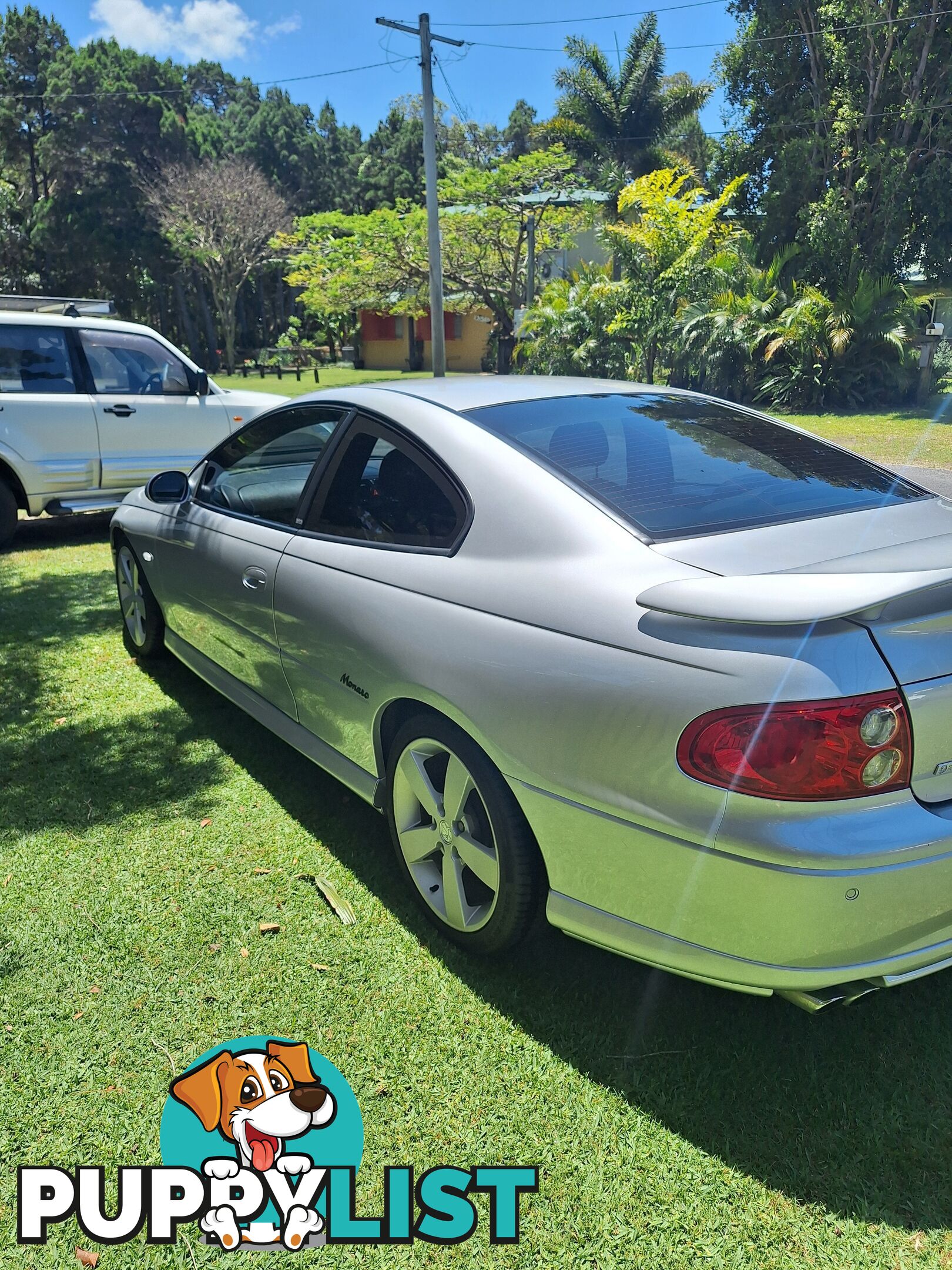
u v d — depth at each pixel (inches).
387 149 2893.7
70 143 1920.5
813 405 731.4
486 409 108.3
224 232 1935.3
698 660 72.5
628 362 822.5
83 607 232.4
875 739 68.2
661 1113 79.4
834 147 820.6
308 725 123.2
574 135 1412.4
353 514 113.1
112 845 122.3
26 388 286.8
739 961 73.9
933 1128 77.5
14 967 98.2
